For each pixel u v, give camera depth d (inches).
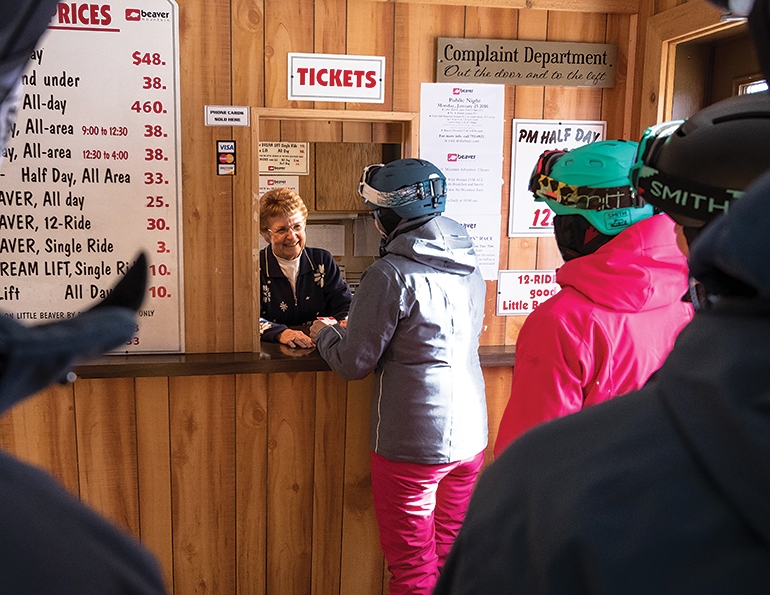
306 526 110.4
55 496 17.3
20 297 100.0
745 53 98.0
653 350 63.3
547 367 62.5
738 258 18.9
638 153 52.6
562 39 110.9
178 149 101.0
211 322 105.4
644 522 21.0
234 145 102.2
